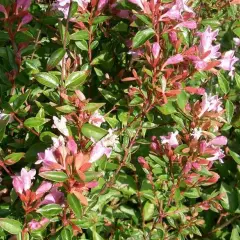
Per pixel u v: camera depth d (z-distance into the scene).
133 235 0.44
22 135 0.44
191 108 0.39
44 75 0.38
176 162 0.39
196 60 0.36
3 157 0.38
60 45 0.44
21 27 0.41
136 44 0.36
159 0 0.35
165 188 0.42
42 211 0.33
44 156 0.31
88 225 0.38
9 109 0.37
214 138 0.38
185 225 0.43
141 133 0.44
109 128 0.41
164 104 0.37
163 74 0.36
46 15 0.44
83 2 0.39
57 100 0.39
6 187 0.41
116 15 0.42
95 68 0.44
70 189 0.32
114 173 0.41
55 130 0.41
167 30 0.37
